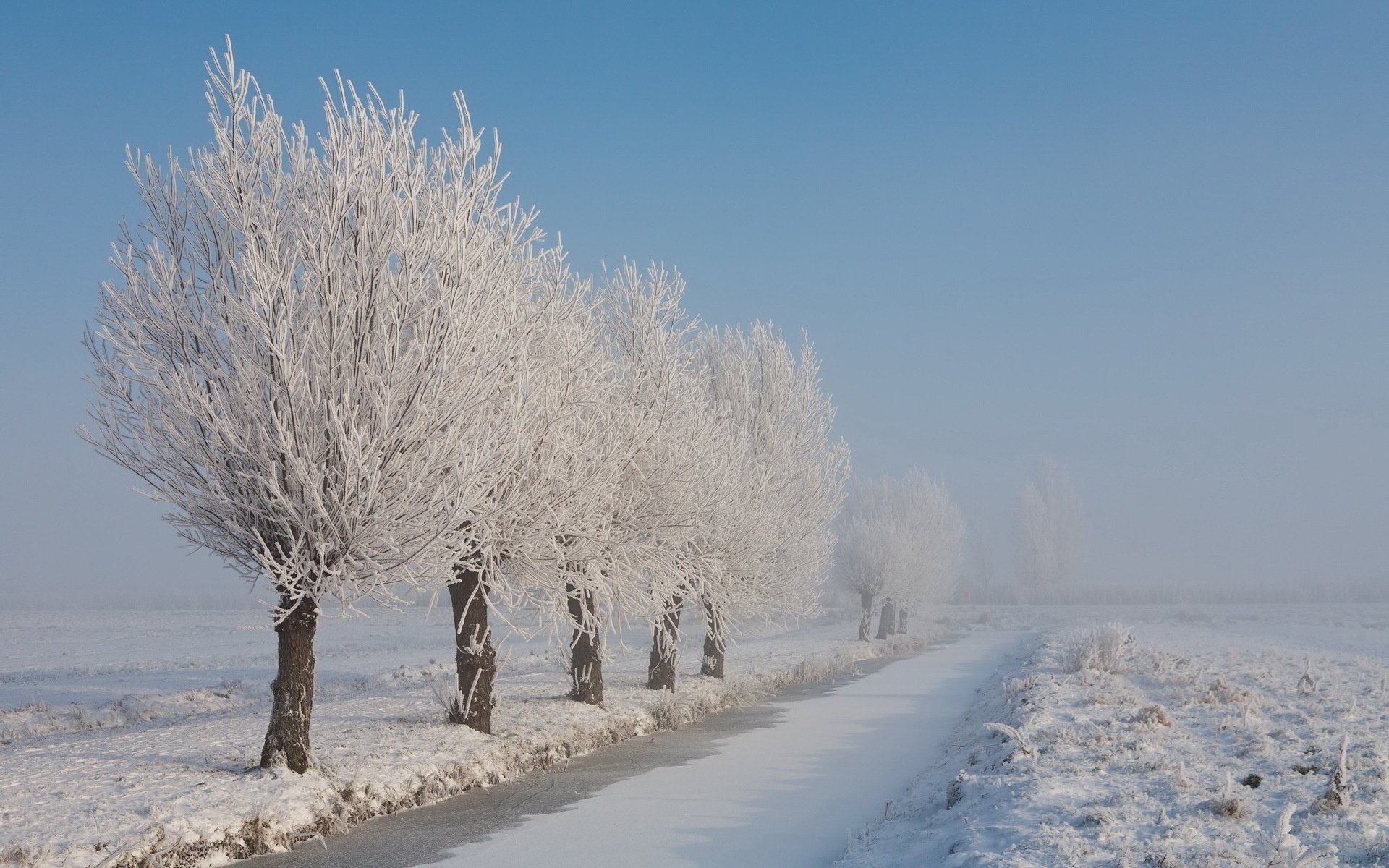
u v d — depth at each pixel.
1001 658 39.59
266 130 11.41
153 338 10.83
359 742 13.30
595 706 18.42
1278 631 57.03
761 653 36.88
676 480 17.48
